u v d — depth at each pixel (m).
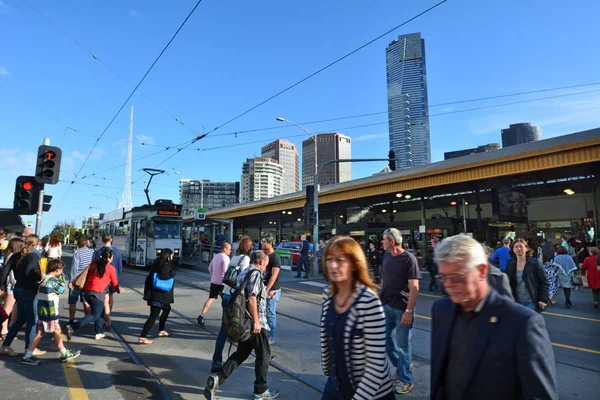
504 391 1.65
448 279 1.84
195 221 26.78
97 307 6.60
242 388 4.66
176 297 11.43
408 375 4.46
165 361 5.66
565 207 29.12
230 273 5.28
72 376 5.01
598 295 10.33
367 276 2.39
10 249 6.77
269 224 54.53
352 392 2.23
